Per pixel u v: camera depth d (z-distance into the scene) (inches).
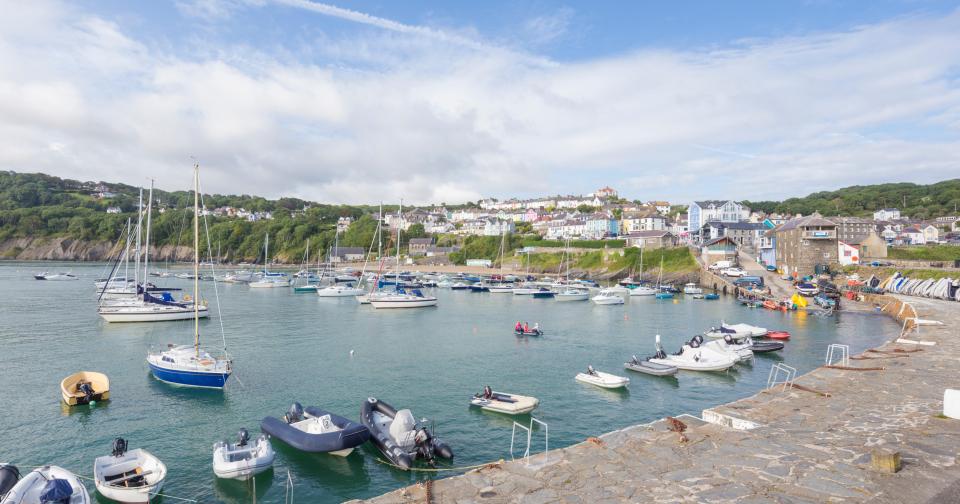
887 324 2234.3
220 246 7741.1
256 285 4143.7
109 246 7529.5
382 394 1189.7
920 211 7396.7
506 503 476.7
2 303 2768.2
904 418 694.5
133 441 916.6
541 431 968.3
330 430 848.3
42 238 7539.4
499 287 4013.3
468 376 1353.3
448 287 4301.2
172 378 1228.5
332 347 1732.3
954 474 495.2
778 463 539.8
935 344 1307.8
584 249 5634.8
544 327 2191.2
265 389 1224.2
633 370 1406.3
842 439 610.9
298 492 739.4
